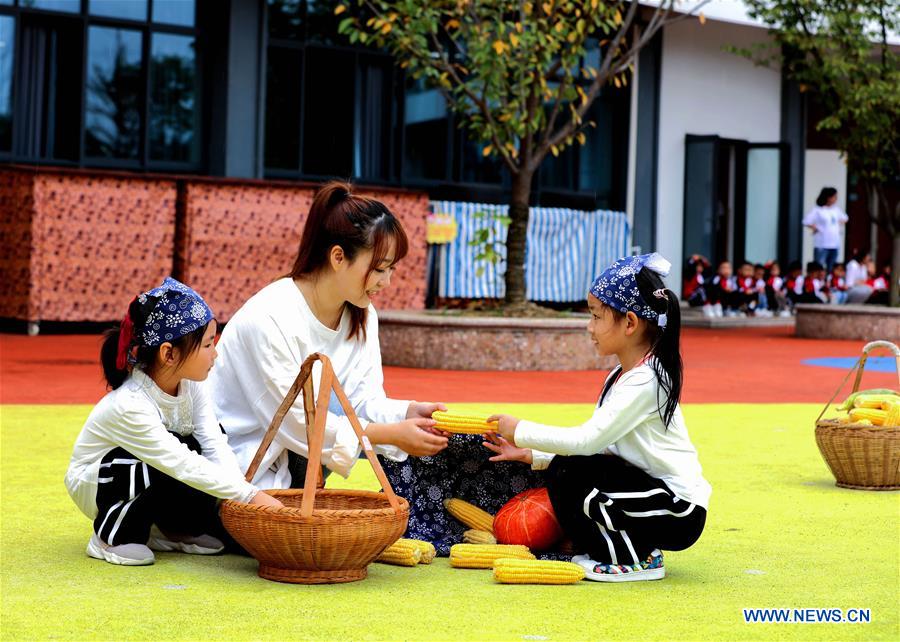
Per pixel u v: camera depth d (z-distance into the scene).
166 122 13.80
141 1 13.51
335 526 3.12
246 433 3.68
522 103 10.48
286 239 13.49
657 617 2.96
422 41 10.24
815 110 21.81
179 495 3.46
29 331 12.14
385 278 3.56
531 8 10.30
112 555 3.40
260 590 3.14
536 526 3.56
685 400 8.30
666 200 18.33
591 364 10.38
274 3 14.34
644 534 3.36
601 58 17.08
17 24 12.74
